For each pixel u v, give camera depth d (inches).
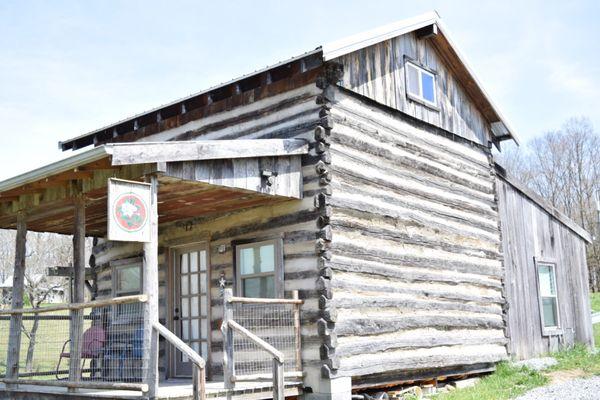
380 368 398.0
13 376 368.5
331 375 358.9
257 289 403.9
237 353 402.3
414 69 489.4
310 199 384.8
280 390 312.0
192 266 450.9
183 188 343.6
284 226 393.1
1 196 384.5
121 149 295.9
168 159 311.6
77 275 347.6
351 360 376.8
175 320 452.4
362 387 391.2
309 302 374.0
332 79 401.7
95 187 339.6
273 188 368.2
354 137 412.8
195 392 285.7
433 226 474.3
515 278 572.4
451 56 519.5
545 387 447.2
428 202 474.9
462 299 490.0
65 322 618.2
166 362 446.0
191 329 443.5
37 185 359.6
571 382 460.8
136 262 487.8
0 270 1471.5
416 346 432.5
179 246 456.4
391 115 453.7
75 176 342.6
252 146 353.7
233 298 337.4
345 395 367.2
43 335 460.1
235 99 446.9
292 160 383.9
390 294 418.9
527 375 492.7
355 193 404.2
